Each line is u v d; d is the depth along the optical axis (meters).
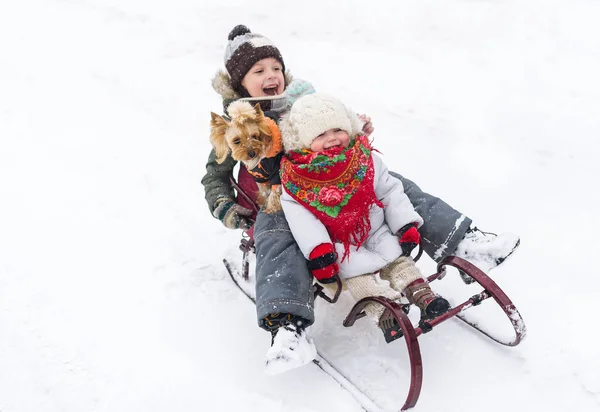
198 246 4.12
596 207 4.25
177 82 6.23
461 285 3.66
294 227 2.89
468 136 5.11
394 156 4.94
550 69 5.82
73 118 5.75
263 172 2.97
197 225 4.34
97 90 6.20
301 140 2.83
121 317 3.53
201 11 7.36
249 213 3.27
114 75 6.45
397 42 6.52
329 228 2.94
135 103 5.96
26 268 3.92
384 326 2.93
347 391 2.97
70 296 3.69
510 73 5.82
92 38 7.19
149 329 3.44
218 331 3.42
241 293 3.70
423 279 2.93
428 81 5.84
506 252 3.06
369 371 3.11
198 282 3.79
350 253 2.94
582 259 3.79
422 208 3.20
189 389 3.04
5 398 3.04
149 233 4.26
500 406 2.90
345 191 2.84
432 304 2.79
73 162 5.10
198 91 6.06
